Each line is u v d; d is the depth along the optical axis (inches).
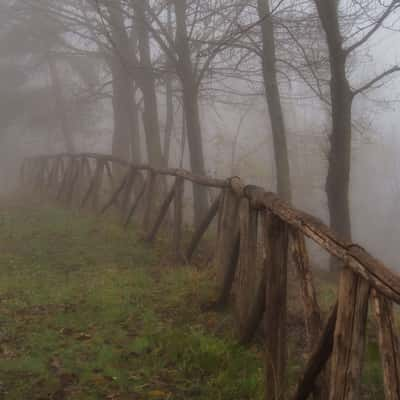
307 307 129.0
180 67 495.2
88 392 155.6
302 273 133.3
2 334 201.6
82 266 325.7
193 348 183.2
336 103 394.3
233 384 158.9
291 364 175.9
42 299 250.7
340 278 106.5
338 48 385.1
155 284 277.9
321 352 116.5
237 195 226.1
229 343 189.3
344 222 403.9
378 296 93.4
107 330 209.5
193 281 261.3
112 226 424.2
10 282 282.0
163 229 418.6
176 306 238.8
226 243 234.7
